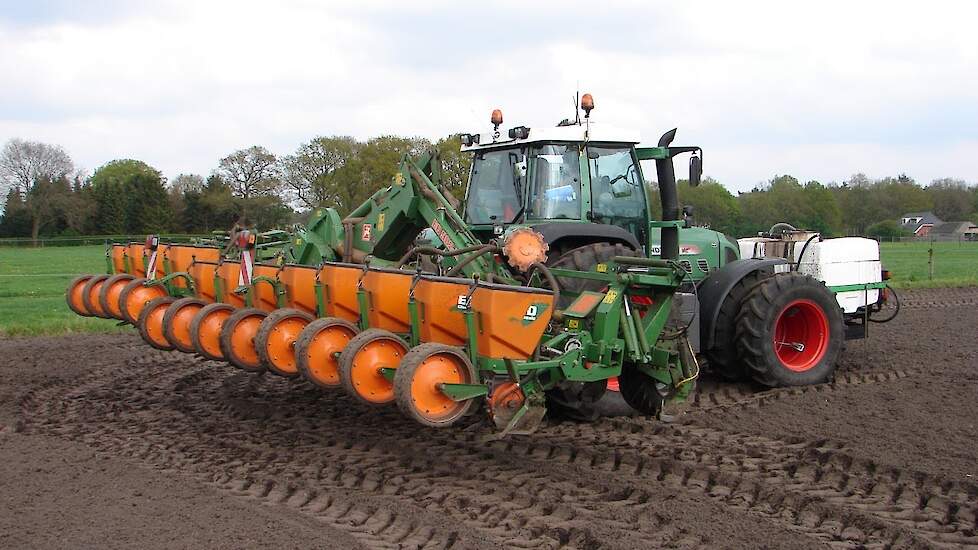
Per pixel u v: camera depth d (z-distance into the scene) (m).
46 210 67.44
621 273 6.45
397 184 7.73
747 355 8.46
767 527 4.97
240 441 6.96
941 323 13.57
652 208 9.68
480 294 5.74
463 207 9.09
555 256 8.02
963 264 32.34
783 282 8.51
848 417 7.38
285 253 8.70
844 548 4.66
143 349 11.95
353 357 5.81
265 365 6.86
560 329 6.44
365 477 5.96
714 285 8.59
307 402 8.27
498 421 5.72
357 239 8.15
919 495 5.44
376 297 6.63
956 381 8.67
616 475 5.95
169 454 6.61
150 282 8.94
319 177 45.94
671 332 6.70
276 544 4.76
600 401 7.54
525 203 8.37
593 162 8.58
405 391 5.44
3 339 13.18
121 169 88.44
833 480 5.77
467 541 4.78
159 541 4.79
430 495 5.56
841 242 10.12
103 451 6.75
